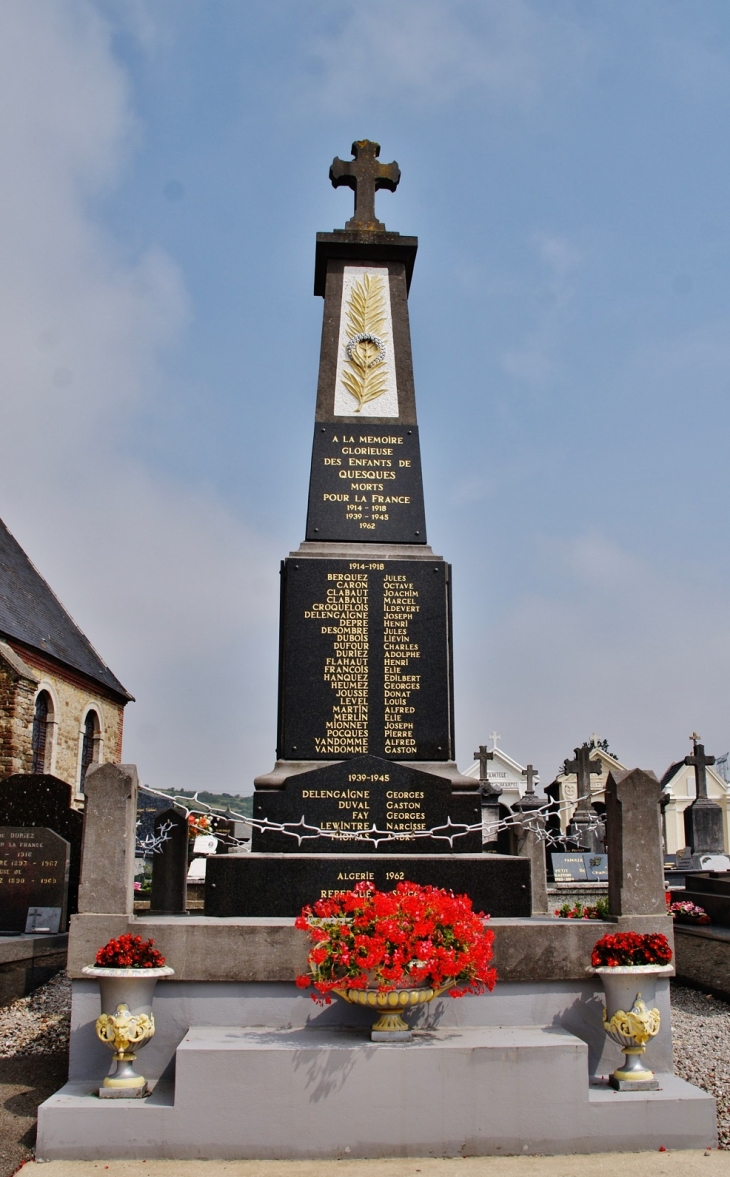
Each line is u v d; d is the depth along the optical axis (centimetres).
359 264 1001
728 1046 811
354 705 851
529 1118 578
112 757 3181
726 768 3309
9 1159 569
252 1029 630
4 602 2478
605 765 2850
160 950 641
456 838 795
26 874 1134
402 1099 574
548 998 654
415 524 914
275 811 800
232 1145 567
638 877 680
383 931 606
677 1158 565
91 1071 627
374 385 957
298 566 874
